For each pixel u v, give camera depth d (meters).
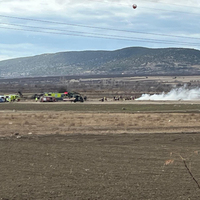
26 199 16.81
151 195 17.47
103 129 44.06
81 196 17.23
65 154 27.33
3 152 27.92
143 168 22.91
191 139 35.66
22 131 41.50
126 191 18.03
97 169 22.55
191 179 20.38
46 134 38.56
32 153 27.62
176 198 17.09
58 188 18.50
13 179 20.16
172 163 24.45
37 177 20.59
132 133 39.84
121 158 25.98
